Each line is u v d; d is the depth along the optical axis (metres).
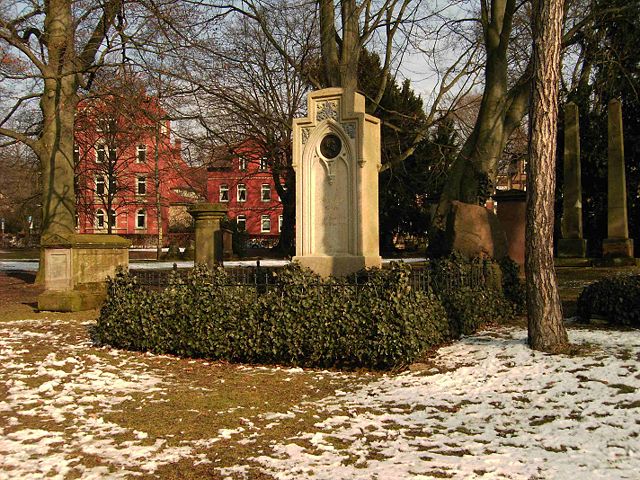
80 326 11.30
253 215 59.50
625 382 6.33
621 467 4.22
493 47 16.53
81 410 5.88
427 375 7.08
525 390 6.25
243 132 28.91
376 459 4.50
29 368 7.70
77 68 17.03
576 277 17.84
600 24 18.70
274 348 7.84
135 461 4.53
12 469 4.35
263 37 22.92
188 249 36.28
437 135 28.16
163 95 17.20
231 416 5.68
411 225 41.53
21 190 36.81
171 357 8.52
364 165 10.38
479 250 11.84
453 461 4.41
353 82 13.88
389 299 7.46
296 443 4.89
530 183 8.09
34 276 23.11
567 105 22.78
